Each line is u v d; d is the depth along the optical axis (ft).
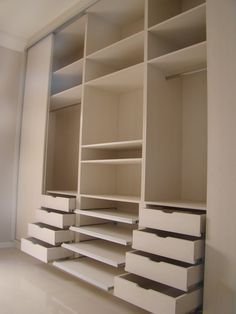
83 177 8.31
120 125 9.13
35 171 10.00
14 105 11.19
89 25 8.75
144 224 5.93
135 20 9.12
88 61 8.65
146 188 6.39
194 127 7.15
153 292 5.08
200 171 6.93
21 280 7.71
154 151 6.63
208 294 4.90
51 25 9.87
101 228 7.92
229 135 4.90
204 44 5.72
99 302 6.56
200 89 7.11
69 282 7.70
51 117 11.42
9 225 10.91
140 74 7.50
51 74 9.97
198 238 5.44
